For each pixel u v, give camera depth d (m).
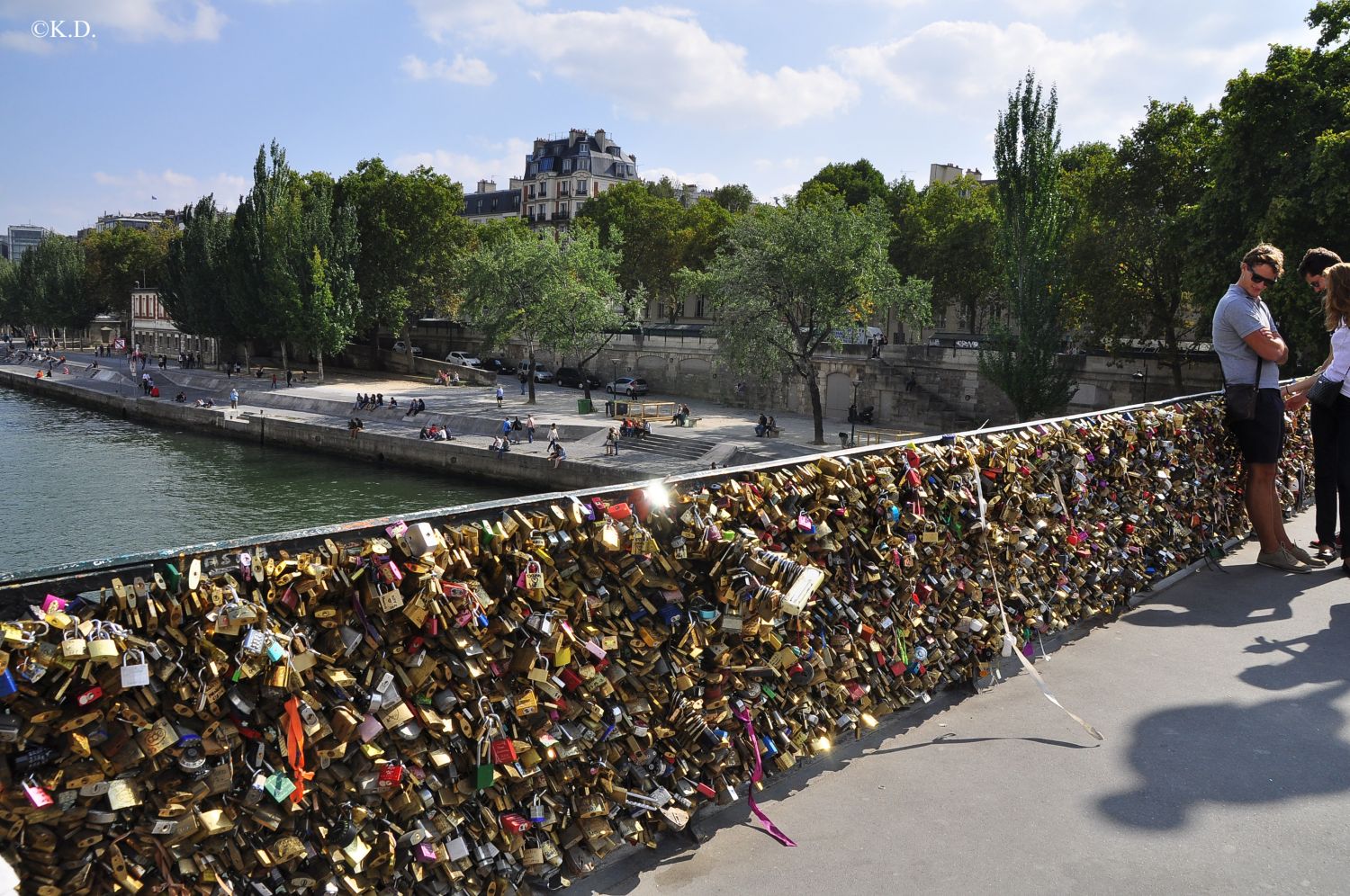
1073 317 46.12
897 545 5.16
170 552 2.65
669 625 4.05
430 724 3.16
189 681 2.62
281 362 94.12
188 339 103.50
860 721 5.18
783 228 42.69
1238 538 9.36
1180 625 6.87
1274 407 7.92
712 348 66.12
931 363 53.53
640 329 72.62
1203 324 35.62
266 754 2.82
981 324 82.06
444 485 48.28
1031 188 39.16
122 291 119.94
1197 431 8.55
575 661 3.64
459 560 3.22
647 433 49.28
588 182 136.38
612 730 3.80
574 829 3.71
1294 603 7.20
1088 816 4.27
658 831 4.11
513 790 3.52
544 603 3.51
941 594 5.56
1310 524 10.06
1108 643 6.59
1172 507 8.13
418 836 3.17
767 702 4.55
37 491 45.41
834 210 42.91
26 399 88.31
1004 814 4.30
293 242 74.38
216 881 2.70
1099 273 42.44
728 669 4.29
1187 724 5.18
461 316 68.25
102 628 2.44
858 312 44.31
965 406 52.25
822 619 4.80
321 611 2.93
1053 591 6.50
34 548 35.78
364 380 80.56
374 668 3.08
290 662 2.77
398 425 57.09
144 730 2.53
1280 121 32.22
